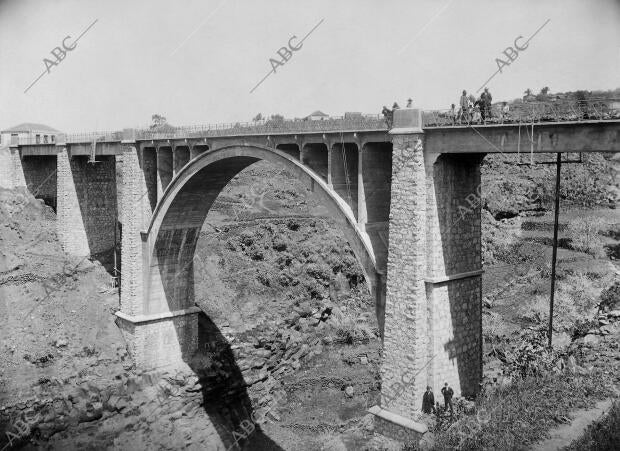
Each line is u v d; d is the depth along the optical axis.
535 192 60.97
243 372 43.94
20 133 62.25
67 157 48.16
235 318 47.47
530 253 52.56
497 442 21.20
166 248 40.41
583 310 39.97
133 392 38.97
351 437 37.88
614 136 18.69
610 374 26.34
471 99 23.88
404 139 23.66
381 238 26.94
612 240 52.69
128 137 39.78
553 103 22.06
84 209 49.47
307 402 43.72
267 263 54.56
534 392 24.69
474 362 26.09
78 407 36.00
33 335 38.91
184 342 42.06
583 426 21.94
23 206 50.16
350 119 27.11
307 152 28.92
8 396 34.72
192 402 40.28
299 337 49.38
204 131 34.97
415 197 23.38
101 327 41.16
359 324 51.84
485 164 65.31
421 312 23.72
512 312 43.19
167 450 36.94
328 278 54.84
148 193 40.25
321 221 60.75
